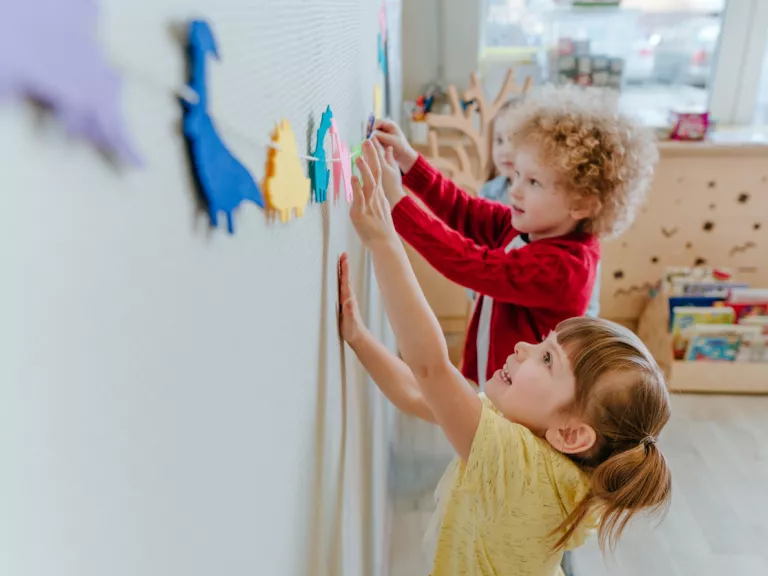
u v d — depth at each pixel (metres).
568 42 2.19
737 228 2.23
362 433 0.95
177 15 0.25
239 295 0.34
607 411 0.71
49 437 0.18
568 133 0.98
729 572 1.46
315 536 0.57
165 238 0.24
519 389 0.75
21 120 0.16
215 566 0.31
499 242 1.20
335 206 0.67
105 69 0.19
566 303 1.00
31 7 0.16
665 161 2.16
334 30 0.64
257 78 0.36
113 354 0.21
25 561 0.17
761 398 2.10
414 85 2.21
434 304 2.23
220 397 0.31
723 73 2.27
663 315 2.16
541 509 0.73
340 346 0.73
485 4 2.15
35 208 0.17
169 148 0.25
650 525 1.59
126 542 0.22
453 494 0.83
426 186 1.17
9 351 0.16
